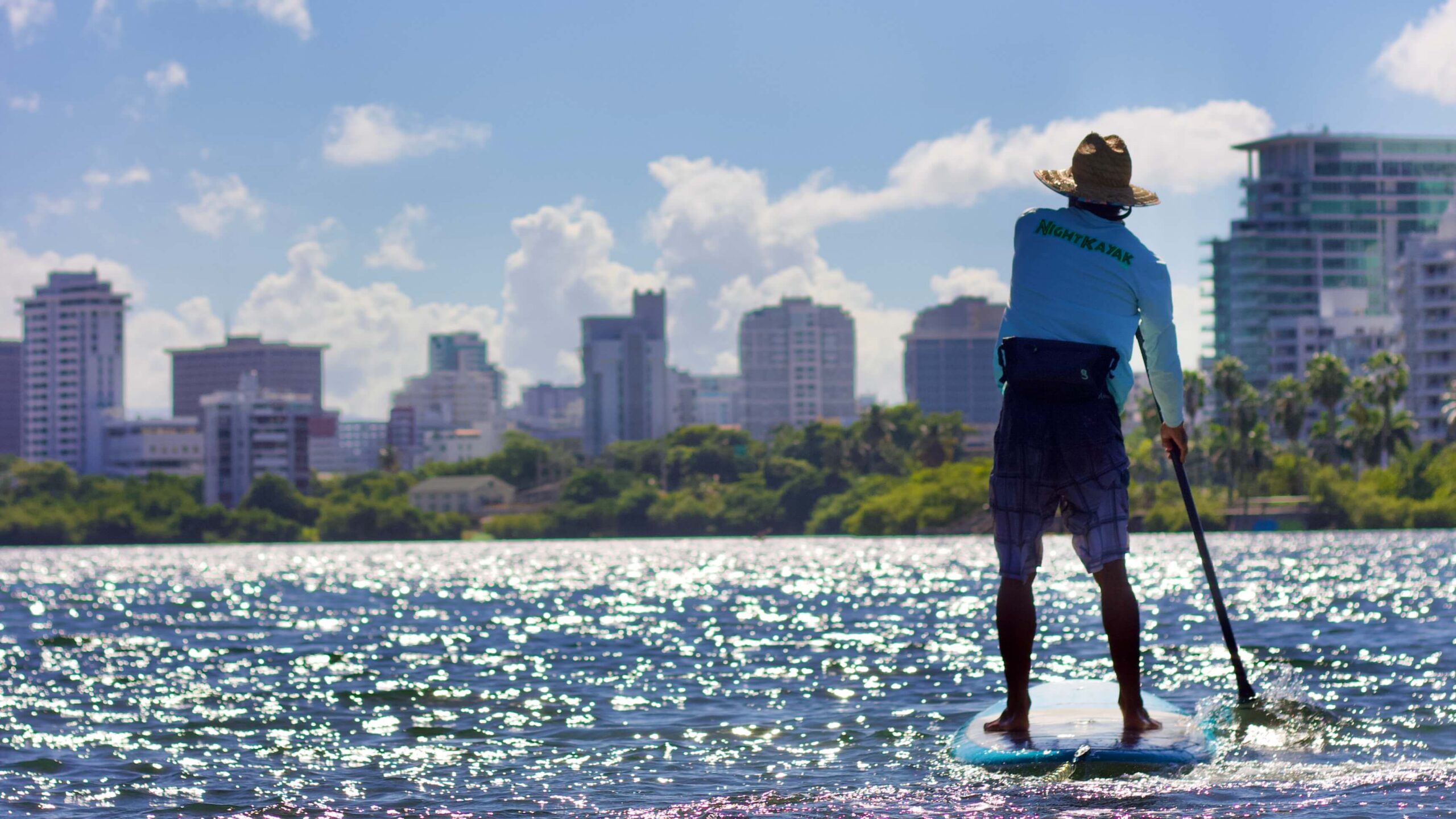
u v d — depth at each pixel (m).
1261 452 149.88
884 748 10.36
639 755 10.48
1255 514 140.88
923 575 58.84
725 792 8.73
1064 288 8.61
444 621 31.05
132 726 12.66
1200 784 8.13
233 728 12.45
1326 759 9.00
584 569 82.69
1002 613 9.02
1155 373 8.78
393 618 32.75
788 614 31.42
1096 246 8.61
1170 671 16.11
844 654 19.58
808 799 8.25
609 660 19.25
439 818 8.23
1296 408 155.62
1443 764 8.78
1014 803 7.82
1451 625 21.83
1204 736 8.99
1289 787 8.09
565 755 10.61
